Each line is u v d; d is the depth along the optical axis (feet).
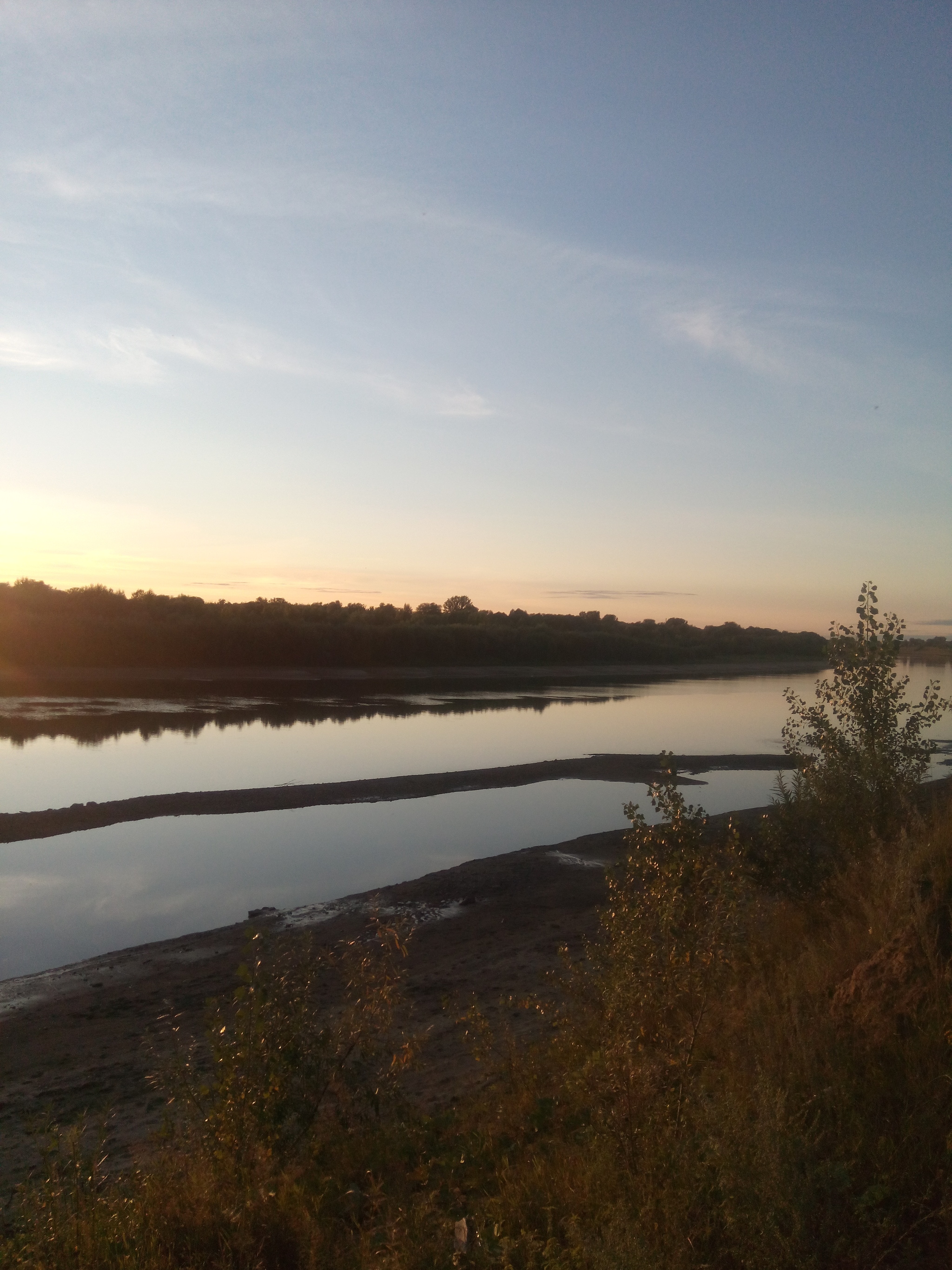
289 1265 13.05
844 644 29.99
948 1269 9.61
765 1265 10.09
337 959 20.47
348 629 246.06
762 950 19.70
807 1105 11.67
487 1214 13.35
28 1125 17.54
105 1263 12.50
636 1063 13.83
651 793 18.03
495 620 365.81
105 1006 35.63
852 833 25.88
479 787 91.45
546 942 39.37
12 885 55.67
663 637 387.14
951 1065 12.36
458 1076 22.68
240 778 93.71
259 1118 15.69
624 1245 10.18
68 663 192.95
